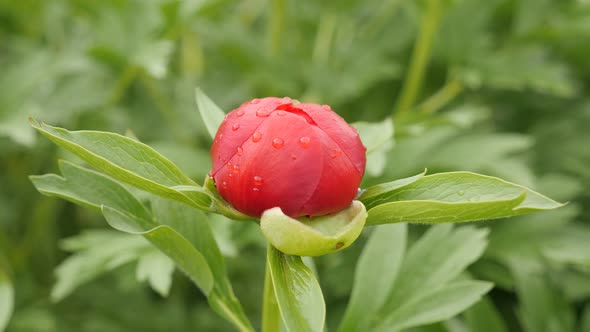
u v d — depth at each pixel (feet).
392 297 1.52
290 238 1.22
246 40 2.44
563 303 1.76
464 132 2.41
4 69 2.27
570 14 2.41
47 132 1.21
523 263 1.84
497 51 2.59
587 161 2.34
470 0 2.40
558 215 2.02
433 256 1.54
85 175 1.38
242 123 1.26
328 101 2.39
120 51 2.17
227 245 1.73
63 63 2.25
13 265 2.31
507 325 2.08
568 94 2.39
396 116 2.30
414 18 2.34
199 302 2.44
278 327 1.39
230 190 1.26
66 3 2.41
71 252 2.57
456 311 1.48
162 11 2.15
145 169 1.27
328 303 2.07
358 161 1.26
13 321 2.17
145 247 1.74
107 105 2.32
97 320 2.24
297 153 1.23
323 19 2.61
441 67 2.50
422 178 1.28
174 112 2.47
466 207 1.22
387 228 1.56
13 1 2.46
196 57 2.62
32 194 2.51
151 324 2.27
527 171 2.07
